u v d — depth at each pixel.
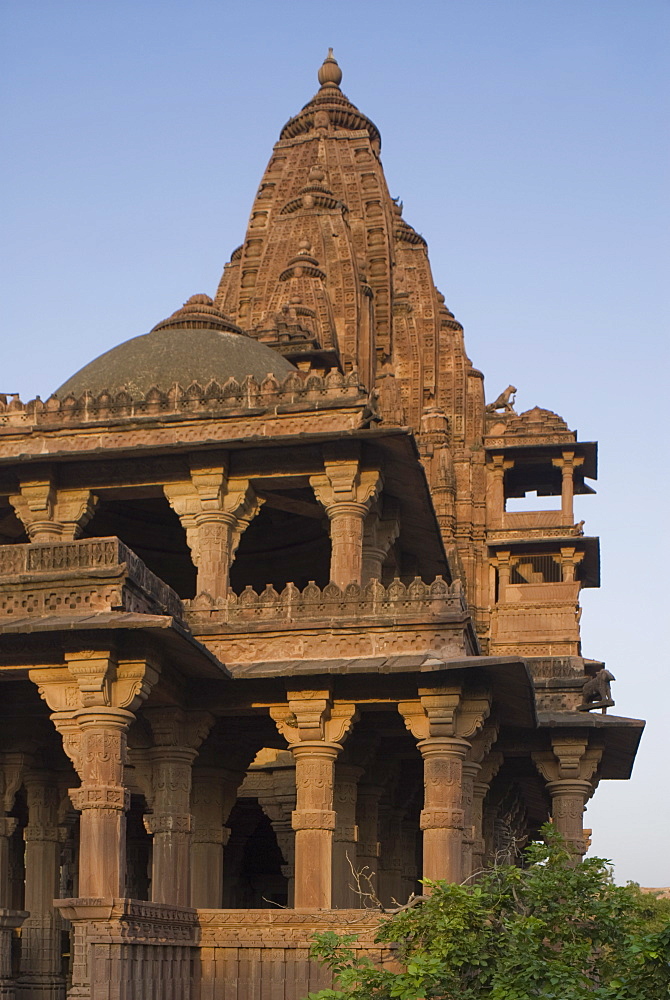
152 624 26.06
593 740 40.59
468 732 31.80
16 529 42.97
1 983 26.81
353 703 32.16
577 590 76.00
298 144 86.50
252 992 27.41
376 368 79.06
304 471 37.22
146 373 40.97
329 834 31.47
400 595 32.84
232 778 35.06
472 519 80.00
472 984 22.80
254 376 40.62
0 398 39.84
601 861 25.03
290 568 49.00
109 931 24.81
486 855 44.12
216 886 34.09
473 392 84.19
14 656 27.31
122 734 26.94
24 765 33.19
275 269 75.25
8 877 32.56
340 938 24.33
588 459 82.06
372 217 82.56
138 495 38.66
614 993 21.89
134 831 46.66
